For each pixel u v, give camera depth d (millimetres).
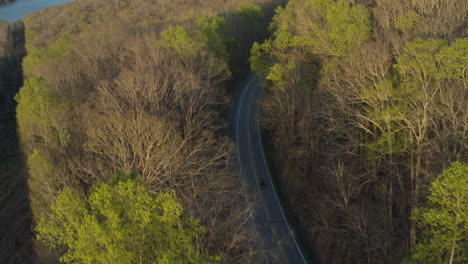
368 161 47281
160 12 136250
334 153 50844
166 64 65438
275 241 48844
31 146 55219
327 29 61750
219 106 79812
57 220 29688
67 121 54281
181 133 54719
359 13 60000
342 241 46000
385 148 43188
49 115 52531
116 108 51250
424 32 48969
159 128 46156
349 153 49094
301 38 64250
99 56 80375
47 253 44156
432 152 39438
